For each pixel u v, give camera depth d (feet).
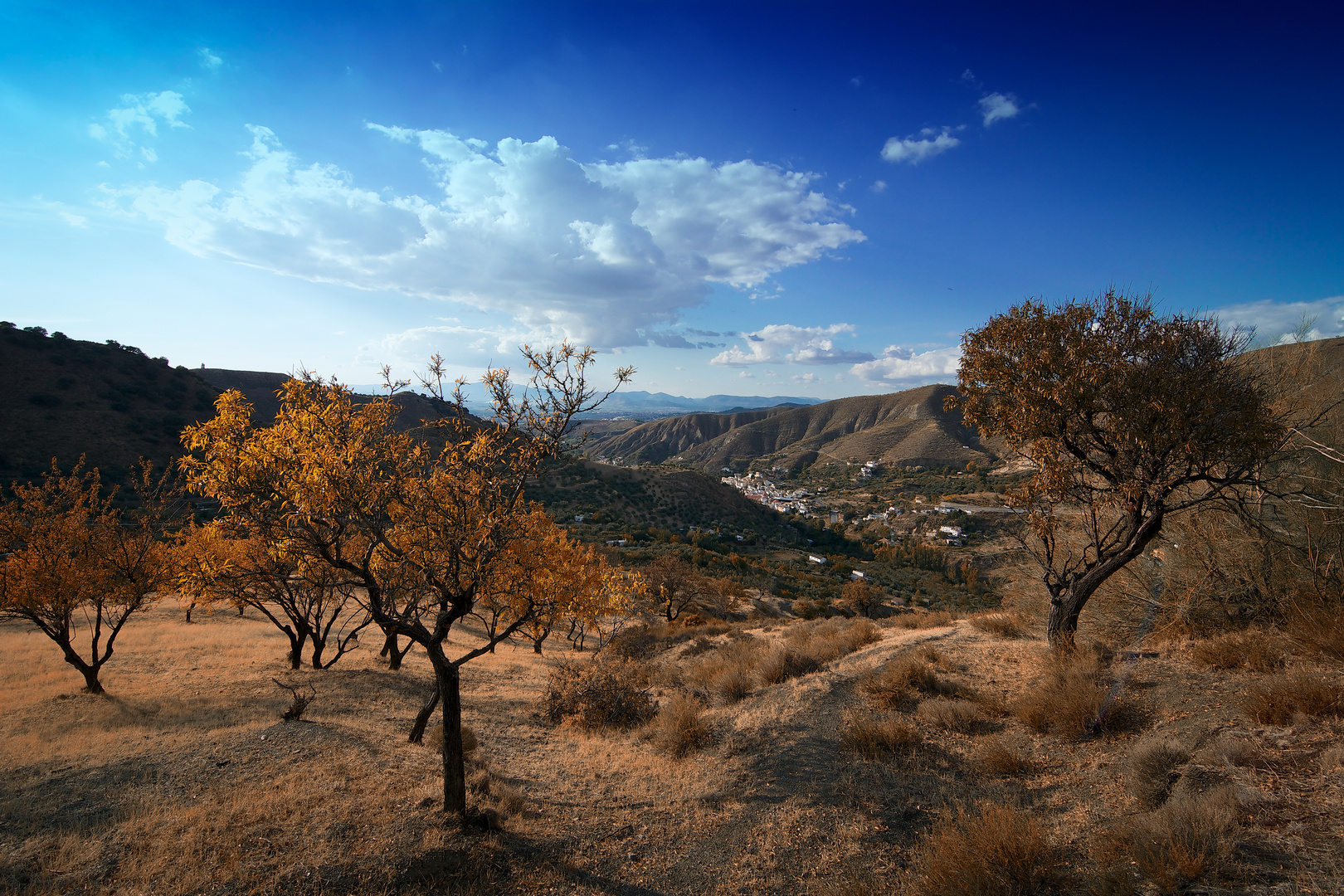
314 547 21.97
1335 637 23.71
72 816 21.52
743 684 40.29
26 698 39.81
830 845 20.11
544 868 20.35
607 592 29.45
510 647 81.46
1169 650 30.81
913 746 25.98
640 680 49.70
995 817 17.57
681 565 122.21
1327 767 16.25
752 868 19.62
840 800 22.99
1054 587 34.22
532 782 28.94
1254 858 13.42
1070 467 31.83
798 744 28.78
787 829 21.68
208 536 38.11
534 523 25.50
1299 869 12.67
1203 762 18.20
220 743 29.55
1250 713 20.54
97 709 36.73
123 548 42.96
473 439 25.40
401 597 26.61
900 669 33.40
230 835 20.48
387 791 24.58
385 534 23.81
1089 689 25.70
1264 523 31.19
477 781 26.94
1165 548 35.70
